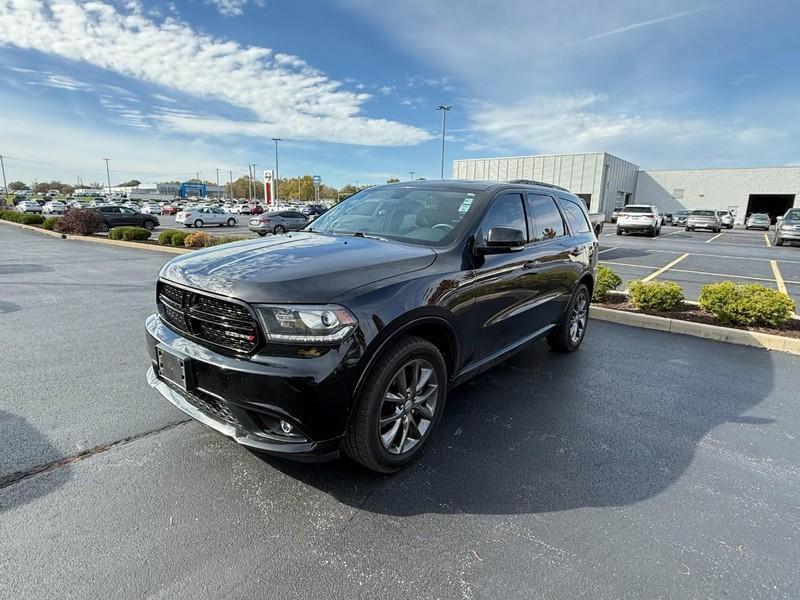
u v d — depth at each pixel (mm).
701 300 6238
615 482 2703
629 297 7379
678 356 5035
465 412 3555
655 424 3430
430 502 2479
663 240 22625
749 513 2457
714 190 48875
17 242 17906
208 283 2459
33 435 3027
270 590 1894
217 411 2500
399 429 2715
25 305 6824
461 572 2014
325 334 2244
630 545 2199
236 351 2340
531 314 3979
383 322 2404
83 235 20391
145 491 2492
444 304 2797
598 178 40844
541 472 2783
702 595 1913
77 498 2418
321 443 2309
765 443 3188
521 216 3857
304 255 2738
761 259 14930
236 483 2582
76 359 4496
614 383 4203
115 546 2098
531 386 4094
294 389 2201
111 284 8602
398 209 3650
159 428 3158
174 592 1865
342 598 1865
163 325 2836
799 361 4930
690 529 2320
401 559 2080
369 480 2654
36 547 2074
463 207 3412
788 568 2072
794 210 20688
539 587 1941
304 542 2166
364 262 2648
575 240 4750
